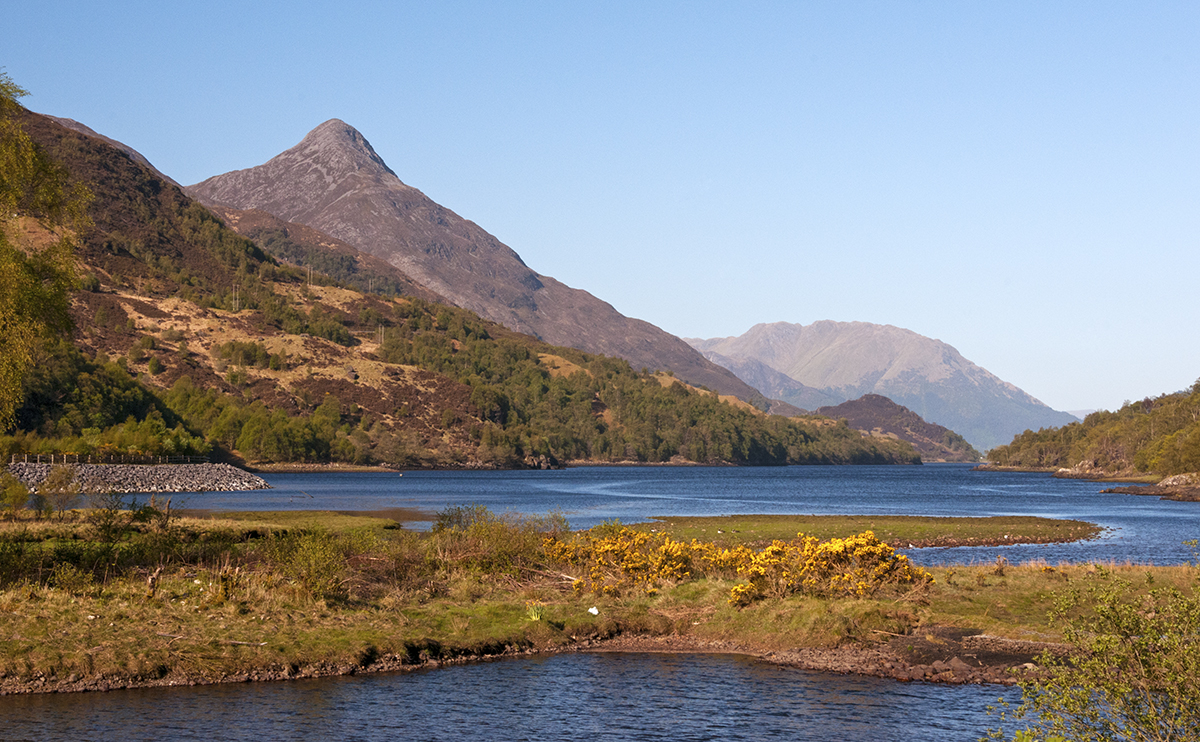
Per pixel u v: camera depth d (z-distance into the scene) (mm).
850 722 20875
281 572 34094
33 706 21172
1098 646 13227
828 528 68000
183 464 132250
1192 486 150125
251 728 20016
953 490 165625
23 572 32156
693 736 19953
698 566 38312
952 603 31766
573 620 30922
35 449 115312
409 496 121250
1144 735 12938
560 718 21250
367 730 20109
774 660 27078
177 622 27047
